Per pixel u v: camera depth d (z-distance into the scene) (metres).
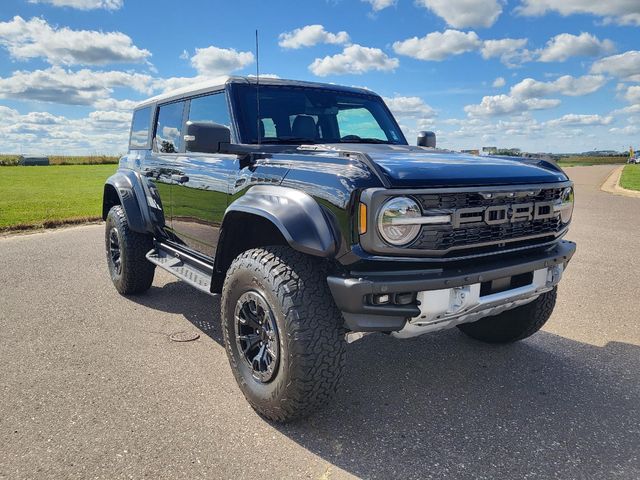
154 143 5.01
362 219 2.52
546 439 2.78
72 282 6.16
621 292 5.64
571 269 6.71
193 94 4.34
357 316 2.60
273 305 2.76
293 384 2.70
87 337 4.30
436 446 2.72
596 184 25.02
